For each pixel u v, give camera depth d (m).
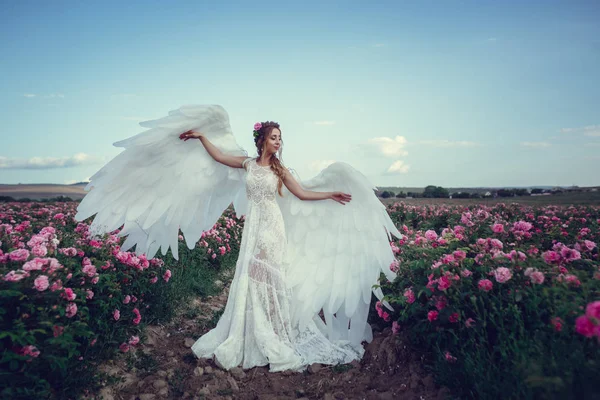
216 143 4.32
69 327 2.96
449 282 3.08
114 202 4.18
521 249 3.65
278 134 4.11
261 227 4.01
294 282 4.24
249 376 3.54
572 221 7.09
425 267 3.64
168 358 3.83
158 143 4.07
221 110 4.10
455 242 4.23
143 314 4.50
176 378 3.44
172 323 4.71
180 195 4.40
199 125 4.13
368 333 4.16
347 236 4.36
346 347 3.98
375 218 4.24
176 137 4.14
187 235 4.64
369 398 3.11
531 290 2.78
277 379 3.50
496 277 2.85
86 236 4.29
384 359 3.59
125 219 4.24
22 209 10.60
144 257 4.17
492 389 2.55
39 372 2.90
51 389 2.95
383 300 3.74
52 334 2.85
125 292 4.03
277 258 3.98
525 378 2.34
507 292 2.99
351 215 4.36
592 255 3.91
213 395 3.21
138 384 3.31
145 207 4.28
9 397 2.53
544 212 9.22
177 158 4.25
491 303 2.88
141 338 4.00
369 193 4.16
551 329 2.60
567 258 3.15
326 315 4.19
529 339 2.63
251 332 3.72
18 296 2.82
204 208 4.62
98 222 4.15
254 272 3.84
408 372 3.33
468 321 2.92
